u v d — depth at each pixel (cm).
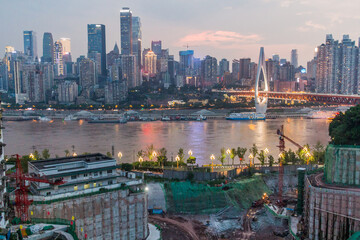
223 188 16088
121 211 11631
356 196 11975
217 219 14288
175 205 15100
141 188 12419
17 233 8669
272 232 13300
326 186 12888
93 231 11069
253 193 16750
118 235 11569
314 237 12662
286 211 14812
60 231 9406
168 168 19512
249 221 14225
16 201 10231
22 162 18088
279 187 17362
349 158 13050
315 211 12656
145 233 12212
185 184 15950
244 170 19325
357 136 14375
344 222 12194
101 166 11950
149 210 14800
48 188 10981
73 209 10706
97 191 11219
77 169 11512
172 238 12462
